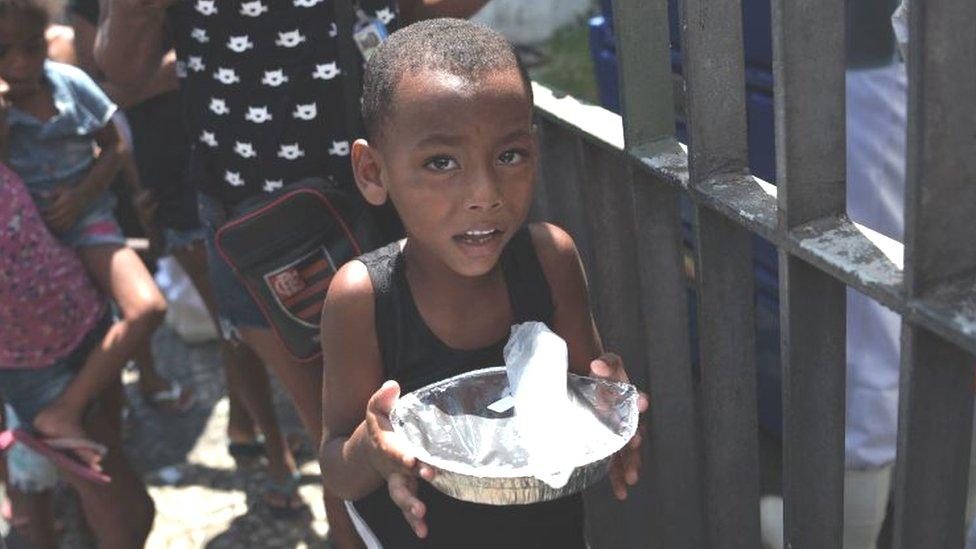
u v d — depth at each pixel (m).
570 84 5.65
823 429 1.58
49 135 2.69
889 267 1.30
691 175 1.66
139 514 2.86
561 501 1.73
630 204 2.12
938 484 1.35
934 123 1.15
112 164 2.85
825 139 1.40
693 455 2.16
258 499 3.39
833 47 1.36
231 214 2.37
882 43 2.20
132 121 3.34
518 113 1.47
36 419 2.64
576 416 1.50
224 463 3.59
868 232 1.40
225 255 2.16
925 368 1.26
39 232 2.62
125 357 2.70
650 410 2.08
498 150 1.46
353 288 1.60
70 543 3.27
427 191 1.48
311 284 2.17
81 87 2.75
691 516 2.20
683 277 2.00
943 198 1.18
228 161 2.31
